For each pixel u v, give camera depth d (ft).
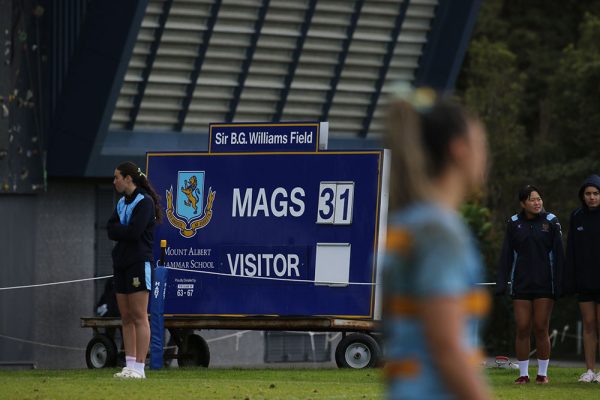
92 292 285.64
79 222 284.20
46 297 279.49
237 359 298.35
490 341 353.10
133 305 153.48
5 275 270.87
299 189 208.44
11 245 271.69
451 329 41.91
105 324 213.87
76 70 267.39
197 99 290.56
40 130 270.46
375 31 304.50
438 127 43.11
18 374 172.14
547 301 159.84
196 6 277.23
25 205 274.57
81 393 126.31
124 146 282.56
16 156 265.54
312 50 299.38
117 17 261.44
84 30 265.34
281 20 291.17
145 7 259.39
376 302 202.49
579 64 489.26
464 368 41.73
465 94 520.83
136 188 152.66
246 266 210.38
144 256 152.46
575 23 613.93
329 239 205.87
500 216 481.46
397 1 301.43
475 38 598.75
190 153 214.90
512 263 161.79
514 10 618.03
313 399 123.75
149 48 276.62
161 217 155.94
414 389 42.86
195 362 217.97
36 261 278.67
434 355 42.11
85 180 284.82
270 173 209.97
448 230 42.37
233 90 294.46
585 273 161.38
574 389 146.72
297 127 209.46
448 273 42.06
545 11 617.21
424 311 42.24
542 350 161.38
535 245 159.33
